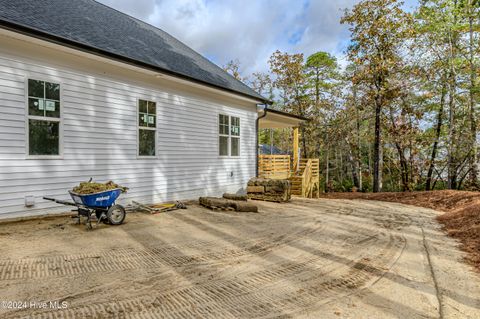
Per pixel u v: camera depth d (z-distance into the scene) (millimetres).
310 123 24891
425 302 2971
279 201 10492
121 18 11109
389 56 16562
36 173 5926
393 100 18141
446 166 18469
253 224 6562
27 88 5773
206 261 4059
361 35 16750
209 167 10180
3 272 3338
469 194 10516
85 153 6723
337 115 24359
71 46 5973
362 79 17562
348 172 27531
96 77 6918
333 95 24828
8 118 5531
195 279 3422
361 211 9258
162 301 2846
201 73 9969
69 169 6438
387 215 8633
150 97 8172
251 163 12250
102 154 7062
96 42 6816
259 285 3314
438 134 18031
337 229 6395
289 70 24812
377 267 4016
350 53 17984
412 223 7418
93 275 3387
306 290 3211
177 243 4863
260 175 12984
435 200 11359
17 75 5641
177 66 8969
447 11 15664
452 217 7672
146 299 2869
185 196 9273
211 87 9477
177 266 3818
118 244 4633
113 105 7281
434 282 3510
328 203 11062
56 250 4184
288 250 4699
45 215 6059
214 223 6508
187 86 9266
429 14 16203
